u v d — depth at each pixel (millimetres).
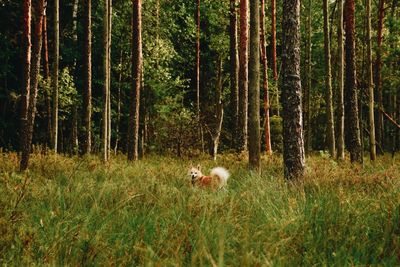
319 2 36156
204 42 36875
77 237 5270
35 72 14016
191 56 35469
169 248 4711
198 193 8656
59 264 4750
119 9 28766
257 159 13805
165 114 29812
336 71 35906
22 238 5238
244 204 6977
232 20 26219
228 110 36188
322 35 36594
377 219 5750
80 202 7461
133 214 6496
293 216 5629
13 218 6117
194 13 34656
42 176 11930
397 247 4680
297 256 4652
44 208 7004
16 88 30078
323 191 7773
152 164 18781
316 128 43000
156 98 29922
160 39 29125
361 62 27719
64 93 25078
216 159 21562
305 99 35438
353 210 5828
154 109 29844
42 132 29125
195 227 5266
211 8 29750
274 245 4555
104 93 18672
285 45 10617
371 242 5070
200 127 29203
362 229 5383
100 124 33125
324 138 42406
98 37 31344
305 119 38250
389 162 18062
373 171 12969
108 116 20703
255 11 13609
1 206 6891
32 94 13852
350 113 17328
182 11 31922
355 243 4910
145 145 28859
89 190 8516
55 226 5688
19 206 7242
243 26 21906
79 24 31078
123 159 21297
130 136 20031
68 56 29734
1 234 5469
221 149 32562
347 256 4434
